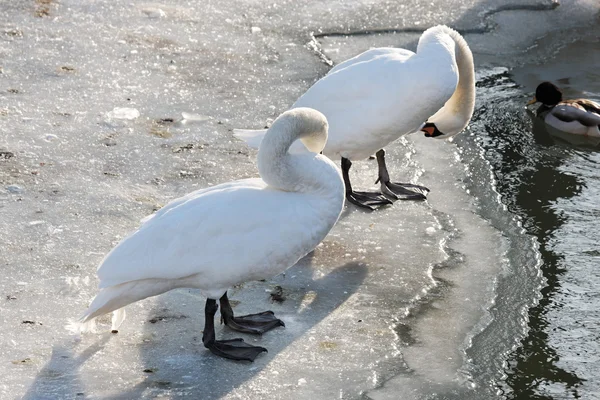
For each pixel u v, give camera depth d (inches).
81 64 521.7
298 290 343.9
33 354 291.4
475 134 491.2
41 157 418.6
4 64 509.0
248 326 316.8
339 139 391.2
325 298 339.3
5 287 323.6
